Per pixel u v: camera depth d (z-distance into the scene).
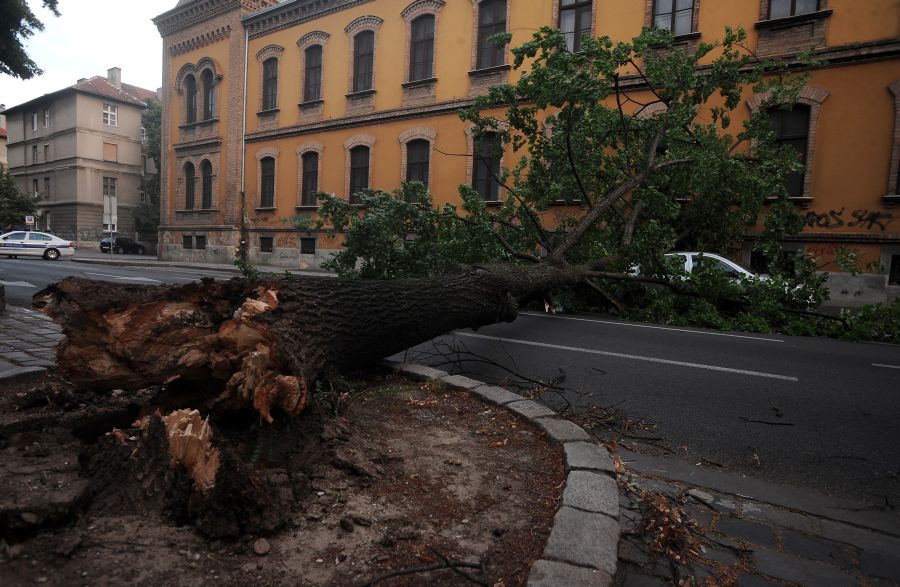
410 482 2.64
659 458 3.58
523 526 2.29
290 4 23.61
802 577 2.25
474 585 1.89
